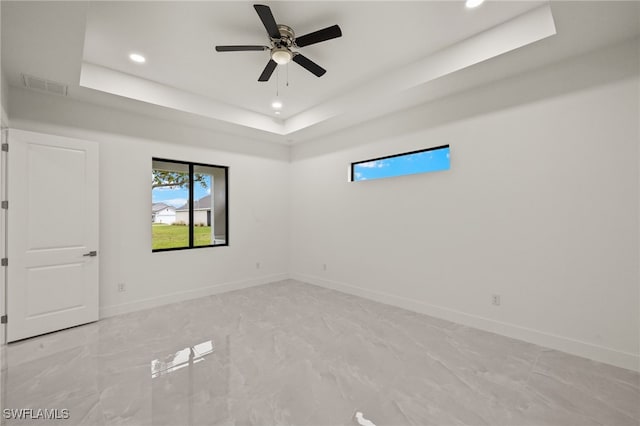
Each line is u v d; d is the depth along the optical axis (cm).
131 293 369
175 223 507
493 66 267
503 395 196
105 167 352
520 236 282
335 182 472
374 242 415
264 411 181
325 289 476
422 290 360
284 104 419
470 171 317
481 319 308
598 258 241
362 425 169
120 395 196
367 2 220
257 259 507
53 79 282
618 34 220
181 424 170
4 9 183
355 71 325
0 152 277
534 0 220
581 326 248
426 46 279
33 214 290
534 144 274
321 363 239
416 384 209
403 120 378
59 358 246
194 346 269
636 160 226
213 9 225
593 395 195
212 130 450
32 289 288
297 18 237
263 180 517
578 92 251
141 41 265
